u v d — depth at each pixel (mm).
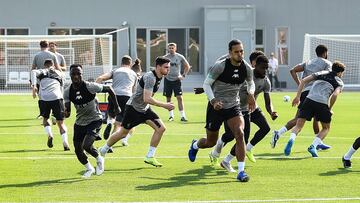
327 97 19047
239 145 15336
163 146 21375
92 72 49531
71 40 50344
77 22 63031
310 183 15188
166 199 13414
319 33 64188
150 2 63531
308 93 20078
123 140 21359
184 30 63938
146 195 13812
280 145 21625
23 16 62656
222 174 16328
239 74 15289
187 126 27766
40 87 20734
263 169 17016
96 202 13172
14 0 62469
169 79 30125
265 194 13930
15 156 19109
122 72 21656
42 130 25938
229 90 15391
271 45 64375
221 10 62625
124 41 63250
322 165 17688
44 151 20109
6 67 53500
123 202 13164
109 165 17609
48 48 26156
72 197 13656
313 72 20781
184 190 14336
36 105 38469
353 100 44125
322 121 19156
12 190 14375
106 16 63219
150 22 63562
